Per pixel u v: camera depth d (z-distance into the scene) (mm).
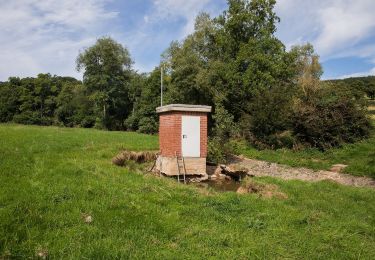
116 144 20359
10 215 6566
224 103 35531
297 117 24969
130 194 9133
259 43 38062
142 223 7047
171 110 15070
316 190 12625
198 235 6832
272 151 24219
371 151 21016
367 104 25172
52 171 10820
